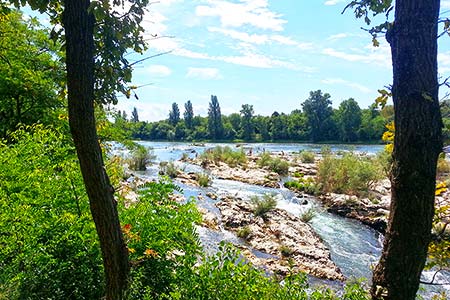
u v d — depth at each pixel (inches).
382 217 609.3
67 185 193.6
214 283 150.8
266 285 149.1
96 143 106.7
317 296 153.0
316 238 526.9
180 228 190.9
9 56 369.7
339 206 694.5
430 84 92.2
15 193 189.6
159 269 174.1
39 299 162.7
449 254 110.0
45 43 405.7
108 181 112.0
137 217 184.7
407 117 93.8
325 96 3289.9
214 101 3700.8
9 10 121.6
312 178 973.8
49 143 228.5
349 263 450.9
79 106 102.8
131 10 108.9
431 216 95.3
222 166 1263.5
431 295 346.6
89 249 175.5
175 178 959.6
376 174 799.7
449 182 636.1
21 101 400.2
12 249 177.5
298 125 3496.6
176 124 4168.3
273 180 1006.4
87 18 102.6
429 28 92.4
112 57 113.6
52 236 179.2
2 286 157.8
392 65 99.3
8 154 213.5
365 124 3029.0
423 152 92.8
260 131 3565.5
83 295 167.9
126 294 118.9
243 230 511.5
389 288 97.3
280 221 577.9
